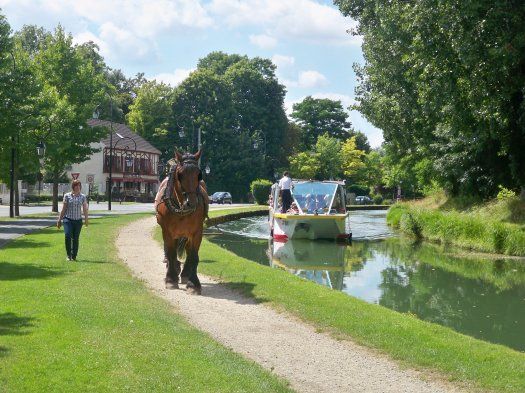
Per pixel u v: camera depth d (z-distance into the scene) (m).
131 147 83.06
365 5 36.28
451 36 22.55
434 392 6.97
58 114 37.12
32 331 8.14
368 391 6.96
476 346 8.69
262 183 65.19
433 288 16.75
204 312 10.56
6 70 28.44
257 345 8.65
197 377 6.63
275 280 13.54
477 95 23.66
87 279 12.70
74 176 15.88
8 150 34.69
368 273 19.45
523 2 21.59
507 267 20.64
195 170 11.89
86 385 6.22
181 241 13.23
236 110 91.62
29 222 30.28
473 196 34.25
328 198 29.75
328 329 9.54
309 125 107.62
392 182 68.94
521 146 27.42
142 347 7.66
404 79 30.80
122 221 30.20
